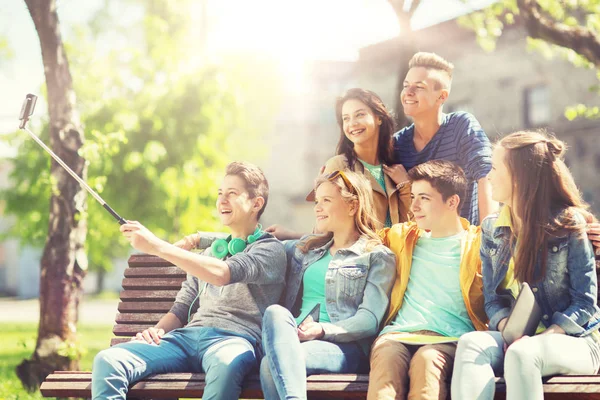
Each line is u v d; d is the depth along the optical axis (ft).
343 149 14.84
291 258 13.00
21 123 12.68
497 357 10.47
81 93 52.80
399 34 32.14
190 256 11.76
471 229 12.28
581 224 11.01
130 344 11.82
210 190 54.75
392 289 12.12
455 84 92.94
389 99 99.81
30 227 57.11
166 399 12.73
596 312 10.87
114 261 124.06
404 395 10.55
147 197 53.93
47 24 22.24
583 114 32.07
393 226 12.66
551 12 31.86
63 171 22.43
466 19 37.60
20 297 129.90
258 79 66.54
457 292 11.78
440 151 14.98
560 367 10.32
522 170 11.18
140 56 55.01
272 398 10.91
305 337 11.35
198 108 54.49
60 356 22.31
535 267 11.09
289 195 116.98
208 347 11.95
